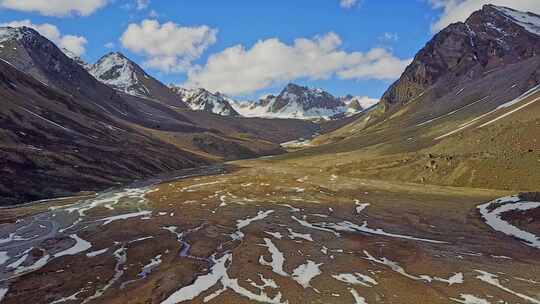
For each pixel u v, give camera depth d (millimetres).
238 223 83812
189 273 56188
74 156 147125
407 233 76938
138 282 54125
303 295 49438
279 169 185750
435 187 120688
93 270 59125
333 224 83562
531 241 69875
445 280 53719
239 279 54188
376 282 53250
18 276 57719
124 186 137625
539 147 117750
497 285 52062
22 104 178125
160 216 90438
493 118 158875
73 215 92875
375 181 137750
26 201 109625
